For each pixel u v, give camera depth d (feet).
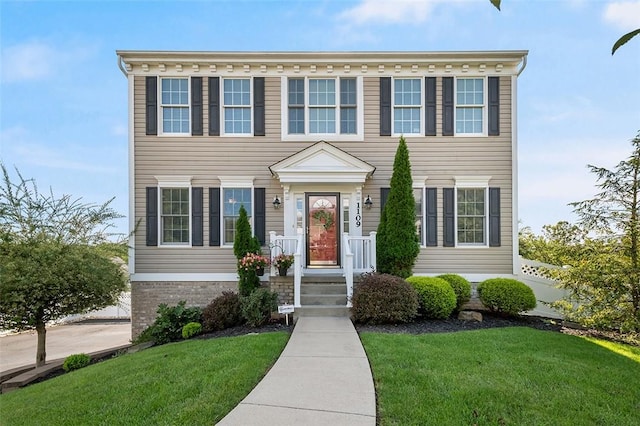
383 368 15.52
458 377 14.69
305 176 32.94
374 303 24.45
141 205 33.96
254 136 34.55
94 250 29.22
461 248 34.40
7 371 27.14
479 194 34.99
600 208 26.35
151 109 34.01
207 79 34.53
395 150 34.78
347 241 29.78
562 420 11.87
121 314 53.36
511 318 28.40
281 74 34.78
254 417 11.51
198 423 11.62
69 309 27.63
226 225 34.55
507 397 13.12
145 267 33.68
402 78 35.14
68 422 12.75
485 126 34.71
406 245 30.37
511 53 33.78
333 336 20.89
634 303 22.90
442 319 26.53
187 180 34.09
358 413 11.73
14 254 26.35
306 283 30.30
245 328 25.70
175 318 27.68
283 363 16.33
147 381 15.53
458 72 34.78
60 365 25.98
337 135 34.78
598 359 17.84
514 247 34.19
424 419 11.57
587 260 24.91
